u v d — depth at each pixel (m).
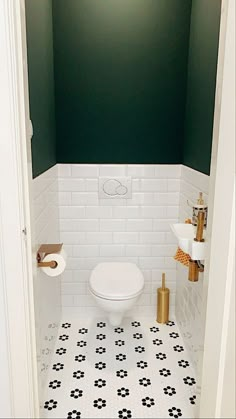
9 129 1.09
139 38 2.29
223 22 1.08
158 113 2.41
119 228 2.52
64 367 2.03
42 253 1.52
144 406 1.73
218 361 1.20
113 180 2.46
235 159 1.03
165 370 2.01
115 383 1.90
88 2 2.23
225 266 1.12
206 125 1.84
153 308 2.62
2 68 1.04
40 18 1.82
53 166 2.26
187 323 2.21
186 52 2.32
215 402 1.23
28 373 1.31
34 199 1.66
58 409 1.70
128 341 2.30
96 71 2.34
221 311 1.16
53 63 2.28
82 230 2.51
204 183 1.87
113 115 2.40
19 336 1.26
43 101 1.90
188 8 2.26
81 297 2.59
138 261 2.57
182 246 1.64
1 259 1.19
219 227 1.15
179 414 1.69
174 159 2.46
